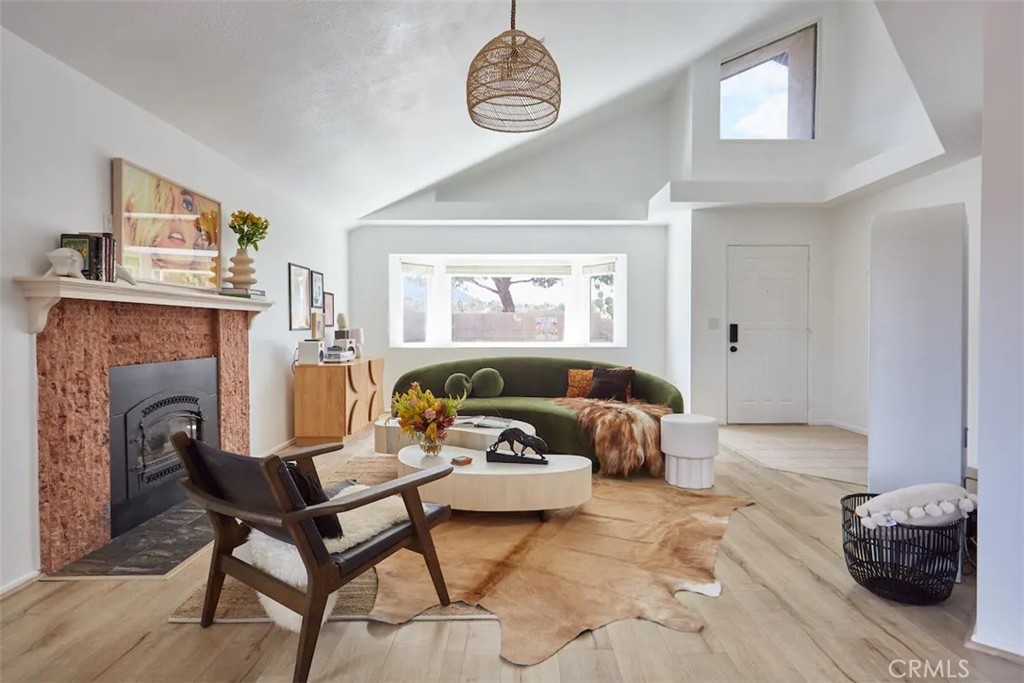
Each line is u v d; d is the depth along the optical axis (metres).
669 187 5.29
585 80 4.87
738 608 1.95
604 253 6.64
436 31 3.21
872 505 2.08
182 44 2.50
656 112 6.50
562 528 2.73
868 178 4.62
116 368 2.67
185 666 1.60
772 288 5.70
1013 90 1.68
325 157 4.25
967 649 1.70
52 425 2.26
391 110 3.90
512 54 2.50
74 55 2.32
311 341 4.76
